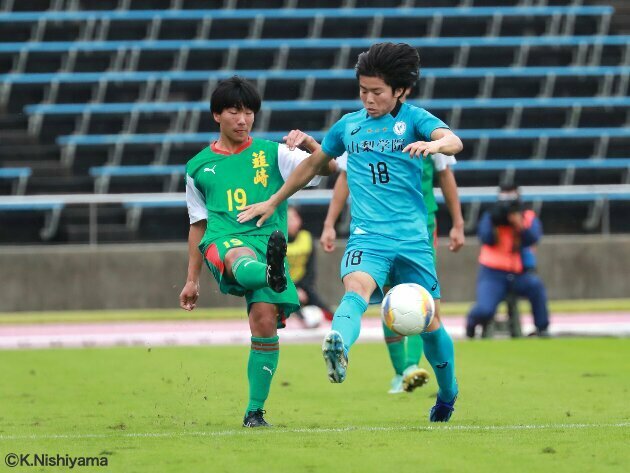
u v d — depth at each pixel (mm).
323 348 19875
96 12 102312
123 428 24594
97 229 75812
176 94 99438
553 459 18594
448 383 24047
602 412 27000
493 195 80438
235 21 103062
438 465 18016
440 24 104375
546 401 29578
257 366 23281
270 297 22984
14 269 74062
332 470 17609
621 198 80500
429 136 22391
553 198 84125
